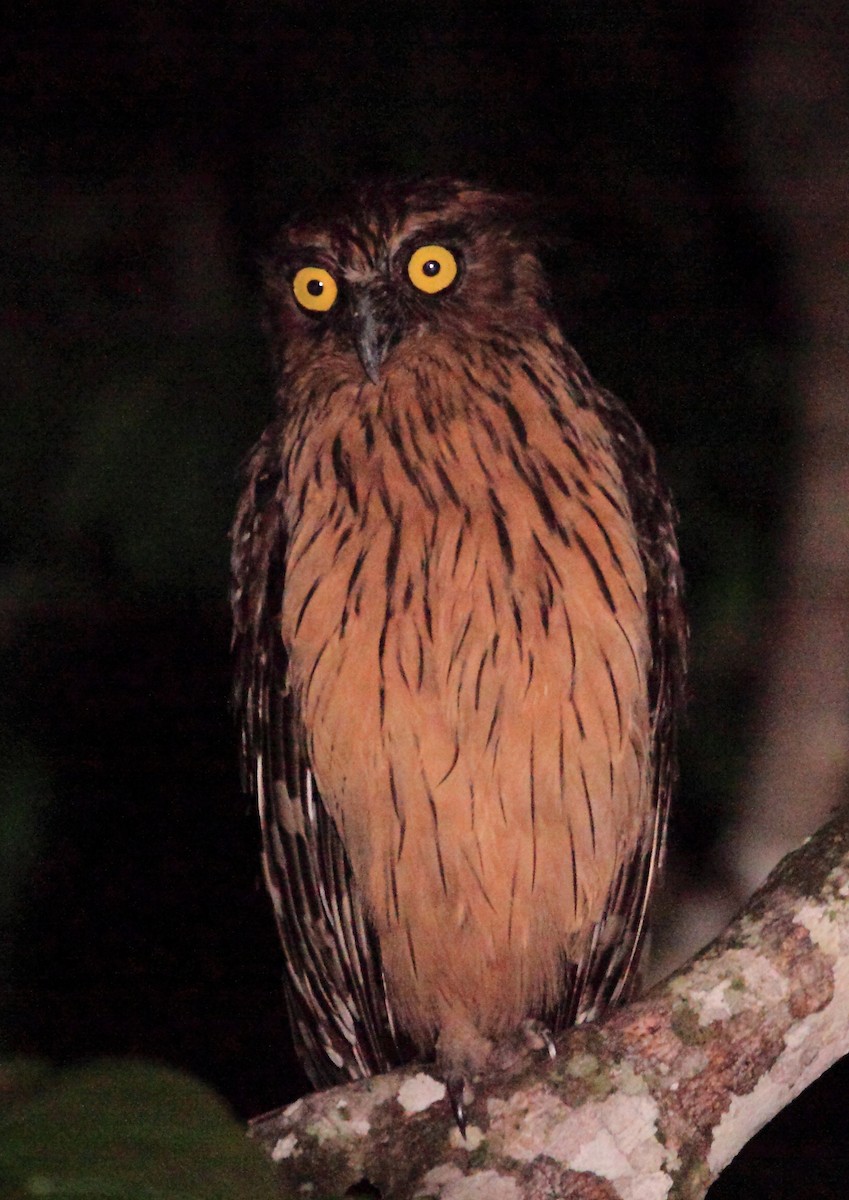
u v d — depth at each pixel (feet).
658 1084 21.09
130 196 23.26
